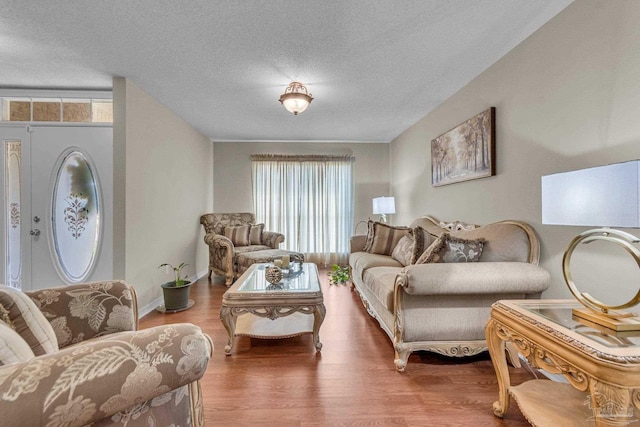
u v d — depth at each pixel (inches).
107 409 27.9
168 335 32.7
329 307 126.3
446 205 131.0
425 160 154.1
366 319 112.4
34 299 52.9
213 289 157.0
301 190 215.9
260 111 146.4
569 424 48.4
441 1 68.2
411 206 174.9
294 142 218.2
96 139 116.9
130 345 30.2
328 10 71.2
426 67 100.5
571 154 70.0
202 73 104.4
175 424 36.0
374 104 136.5
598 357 38.2
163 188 137.8
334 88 118.0
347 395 66.0
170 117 144.8
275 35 81.7
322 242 216.4
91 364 27.4
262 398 65.0
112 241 116.5
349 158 217.6
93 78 108.7
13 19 74.1
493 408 60.3
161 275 136.0
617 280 60.3
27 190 115.4
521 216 86.0
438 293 70.6
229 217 192.5
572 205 48.3
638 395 36.4
